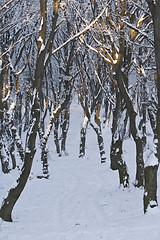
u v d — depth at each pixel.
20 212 12.60
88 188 17.41
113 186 16.77
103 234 8.27
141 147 14.89
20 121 30.55
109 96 23.67
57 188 17.91
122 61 14.67
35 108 11.06
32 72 24.48
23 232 9.06
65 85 20.34
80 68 21.44
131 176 18.03
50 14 18.66
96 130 25.09
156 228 8.06
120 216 10.77
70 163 25.80
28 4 17.44
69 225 10.32
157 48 9.49
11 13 17.55
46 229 9.59
